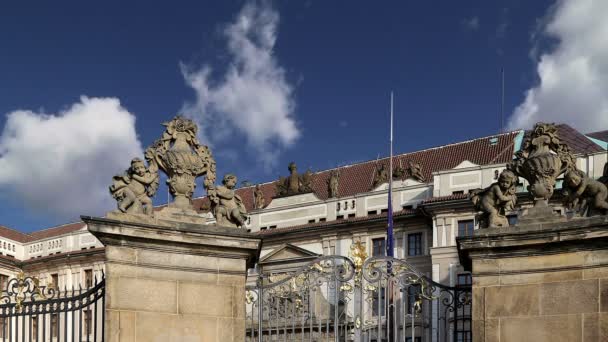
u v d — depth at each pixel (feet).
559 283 47.09
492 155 192.54
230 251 50.80
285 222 204.74
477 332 48.11
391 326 118.62
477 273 48.78
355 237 189.47
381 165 207.51
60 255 206.08
